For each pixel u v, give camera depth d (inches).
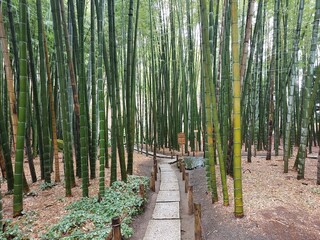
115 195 178.5
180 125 449.4
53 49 291.0
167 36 418.6
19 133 141.9
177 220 156.1
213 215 151.3
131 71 245.9
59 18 177.5
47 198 177.9
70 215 142.6
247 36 175.3
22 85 137.9
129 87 240.8
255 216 138.7
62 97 179.0
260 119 386.0
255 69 305.9
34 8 250.5
